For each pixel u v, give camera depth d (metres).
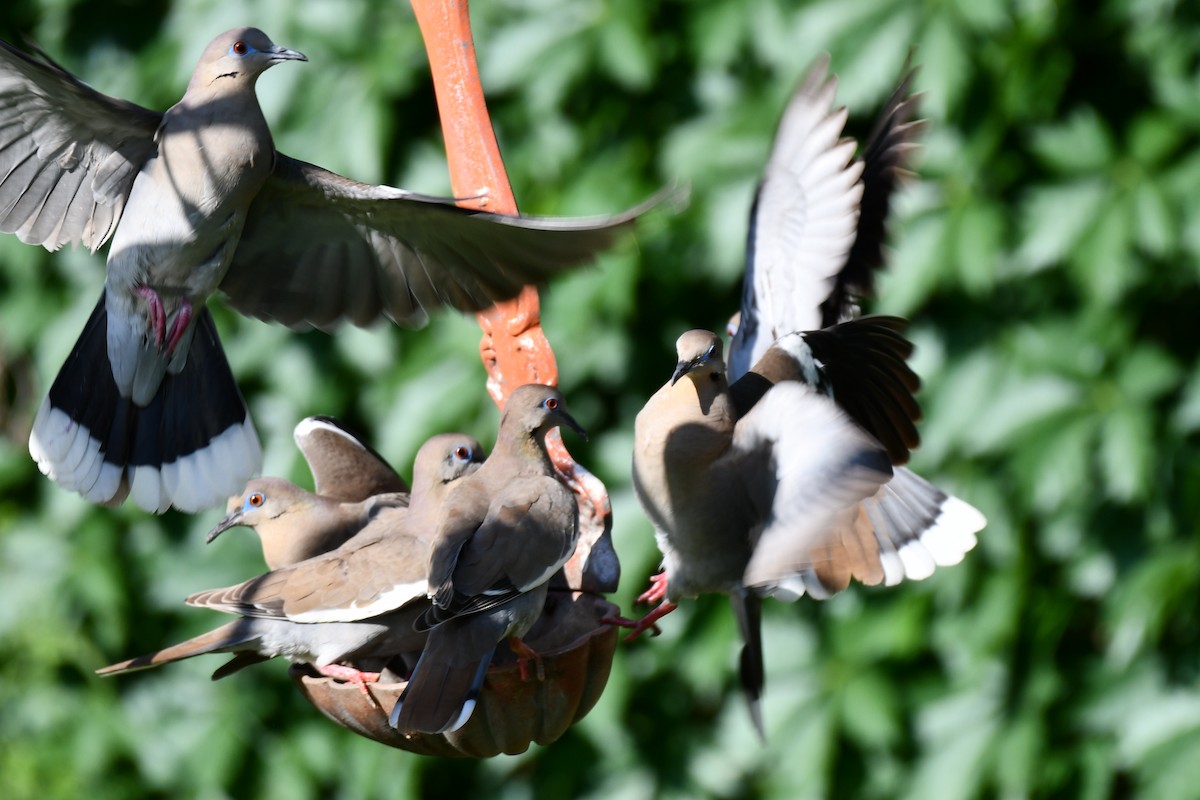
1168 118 9.97
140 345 6.93
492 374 7.75
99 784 11.67
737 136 10.23
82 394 7.01
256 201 6.94
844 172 7.83
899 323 7.30
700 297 10.66
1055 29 9.96
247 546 11.37
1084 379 10.11
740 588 7.37
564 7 10.48
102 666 11.66
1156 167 9.95
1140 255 10.10
